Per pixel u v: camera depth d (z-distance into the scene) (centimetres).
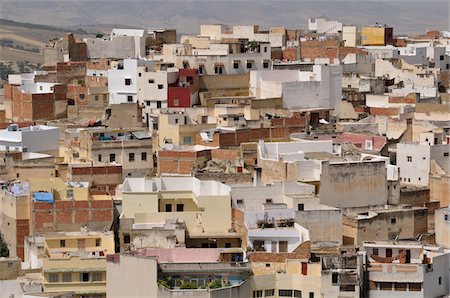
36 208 19600
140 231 18675
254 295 17075
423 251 18075
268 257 17375
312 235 18975
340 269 17225
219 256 17750
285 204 19425
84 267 17512
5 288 17425
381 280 17400
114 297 17162
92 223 19612
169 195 19925
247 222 18788
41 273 17850
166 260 17650
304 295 17150
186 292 16725
